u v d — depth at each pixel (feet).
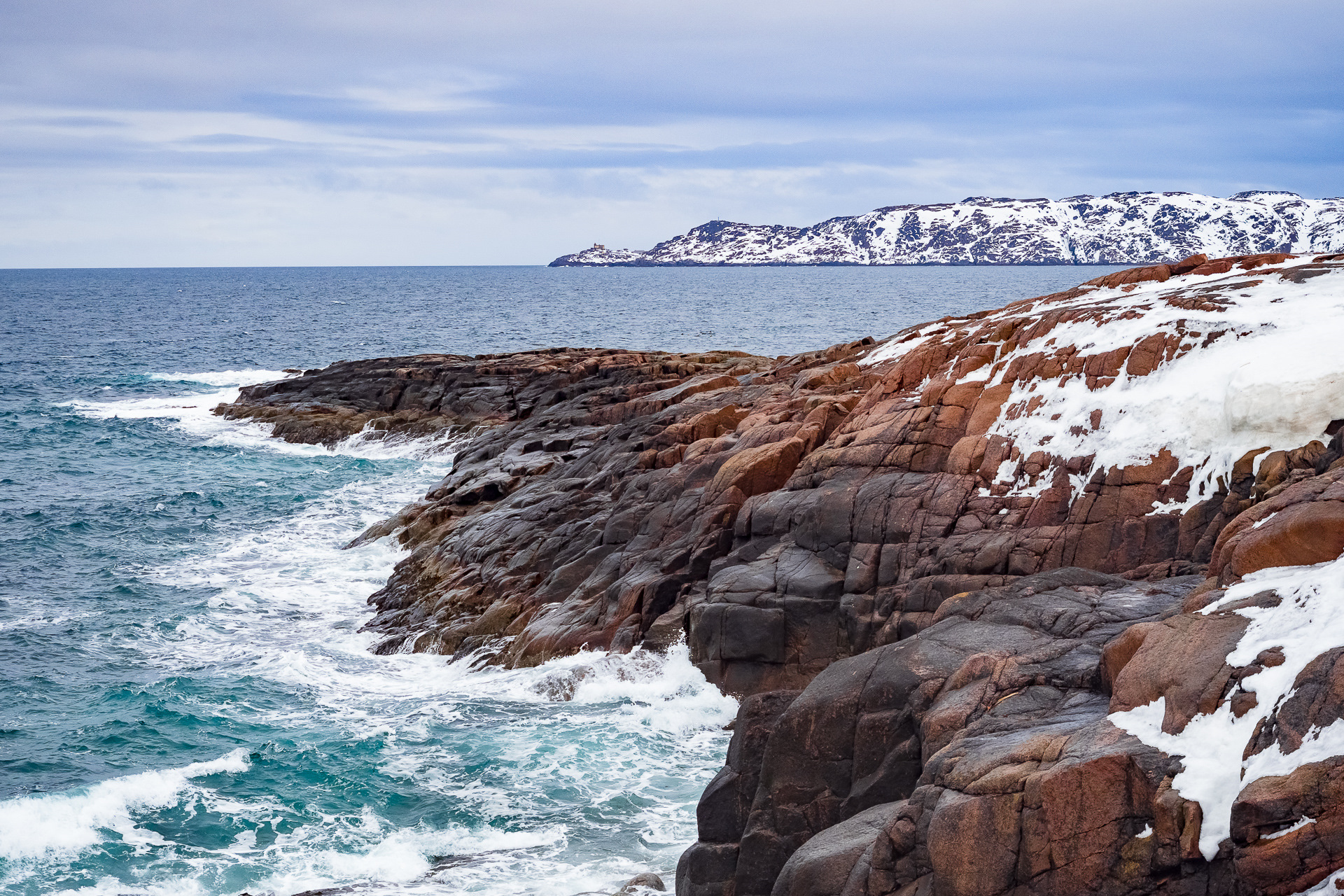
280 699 80.12
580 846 56.08
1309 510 38.70
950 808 33.24
